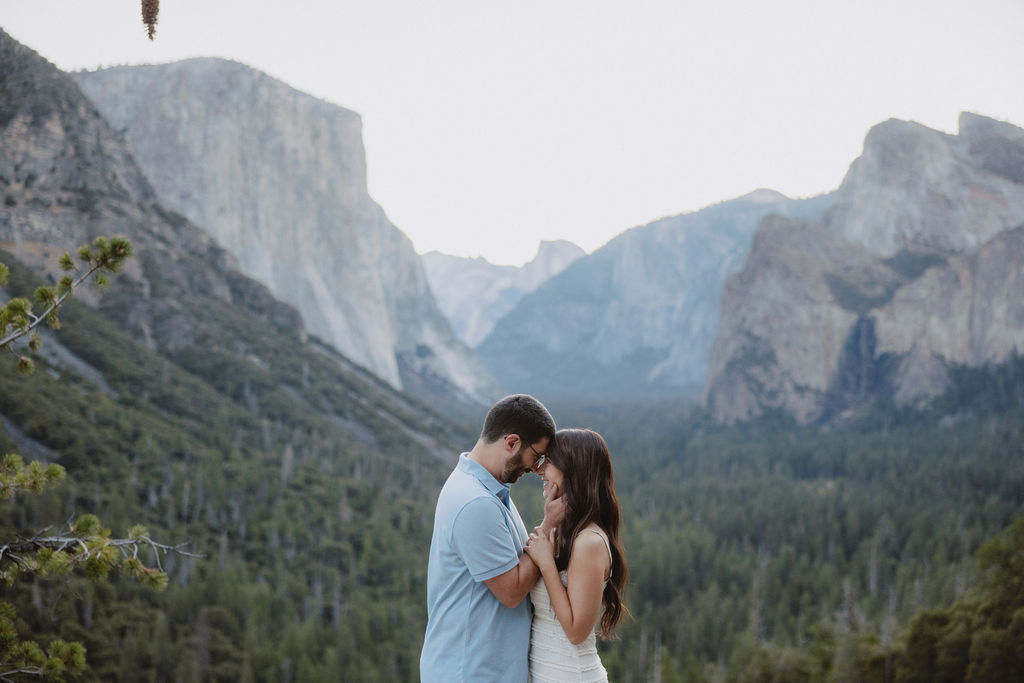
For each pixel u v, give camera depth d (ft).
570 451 15.47
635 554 269.44
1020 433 542.98
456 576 14.84
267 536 276.00
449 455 554.46
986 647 88.53
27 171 470.39
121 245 21.57
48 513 173.06
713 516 353.31
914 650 101.81
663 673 162.81
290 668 174.40
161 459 302.04
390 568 266.36
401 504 352.69
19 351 20.98
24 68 511.40
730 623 195.62
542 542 15.15
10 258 336.70
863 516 337.52
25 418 271.28
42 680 19.86
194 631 185.68
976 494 398.42
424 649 15.37
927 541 291.99
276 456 377.09
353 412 533.55
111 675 150.20
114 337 421.59
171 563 211.61
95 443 281.13
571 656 15.19
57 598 19.72
